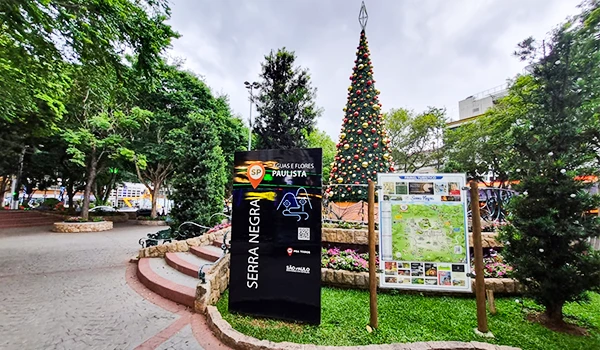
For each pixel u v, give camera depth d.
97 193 21.44
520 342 2.88
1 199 21.25
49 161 15.72
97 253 7.95
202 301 3.85
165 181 19.45
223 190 9.81
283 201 3.63
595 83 3.19
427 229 3.47
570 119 3.23
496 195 6.02
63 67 6.54
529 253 3.35
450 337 2.97
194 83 16.36
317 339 2.96
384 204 3.61
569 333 3.09
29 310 3.92
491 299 3.60
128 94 7.82
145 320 3.62
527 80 11.12
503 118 13.32
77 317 3.70
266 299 3.54
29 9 4.23
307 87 15.54
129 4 5.48
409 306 3.76
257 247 3.67
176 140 15.02
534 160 3.44
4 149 13.05
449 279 3.34
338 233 5.34
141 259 6.36
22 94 7.02
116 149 13.44
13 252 8.03
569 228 3.05
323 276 4.52
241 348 2.86
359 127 7.31
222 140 16.94
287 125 15.29
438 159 19.83
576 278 3.03
